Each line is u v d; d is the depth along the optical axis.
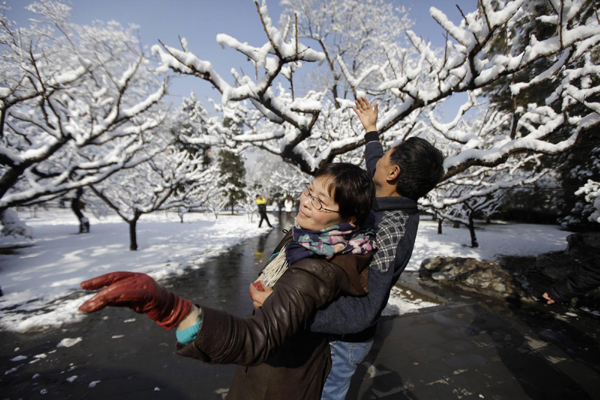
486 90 6.87
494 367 3.10
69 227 14.56
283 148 4.29
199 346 0.66
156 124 5.62
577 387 2.79
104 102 5.47
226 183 29.31
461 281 6.25
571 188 9.90
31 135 7.02
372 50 11.27
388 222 1.16
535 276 6.48
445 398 2.60
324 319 0.90
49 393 2.62
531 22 4.17
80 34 4.90
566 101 2.92
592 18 3.21
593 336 3.84
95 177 5.75
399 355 3.30
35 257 7.72
